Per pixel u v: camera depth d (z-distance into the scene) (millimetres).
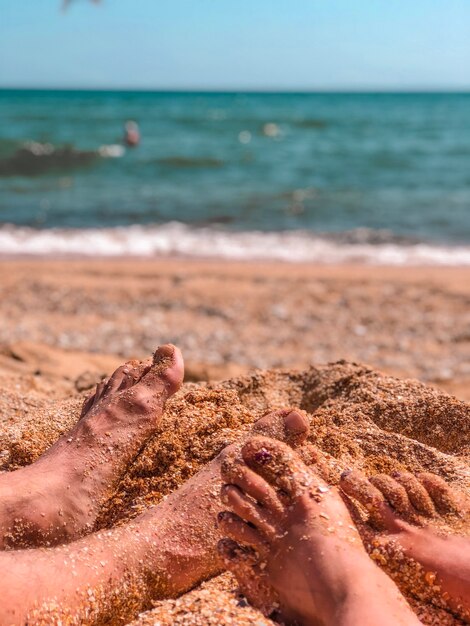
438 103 20875
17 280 2033
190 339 1583
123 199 3641
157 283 2025
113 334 1607
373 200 3723
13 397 649
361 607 350
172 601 392
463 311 1800
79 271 2150
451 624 385
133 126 6426
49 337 1565
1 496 460
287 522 410
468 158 5953
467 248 2619
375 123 10352
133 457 508
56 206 3387
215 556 429
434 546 404
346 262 2377
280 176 4738
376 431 525
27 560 399
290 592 387
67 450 503
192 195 3814
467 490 454
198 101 20812
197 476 468
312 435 510
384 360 1476
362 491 429
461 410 546
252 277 2098
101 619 397
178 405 545
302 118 11078
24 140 6480
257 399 614
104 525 473
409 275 2150
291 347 1560
